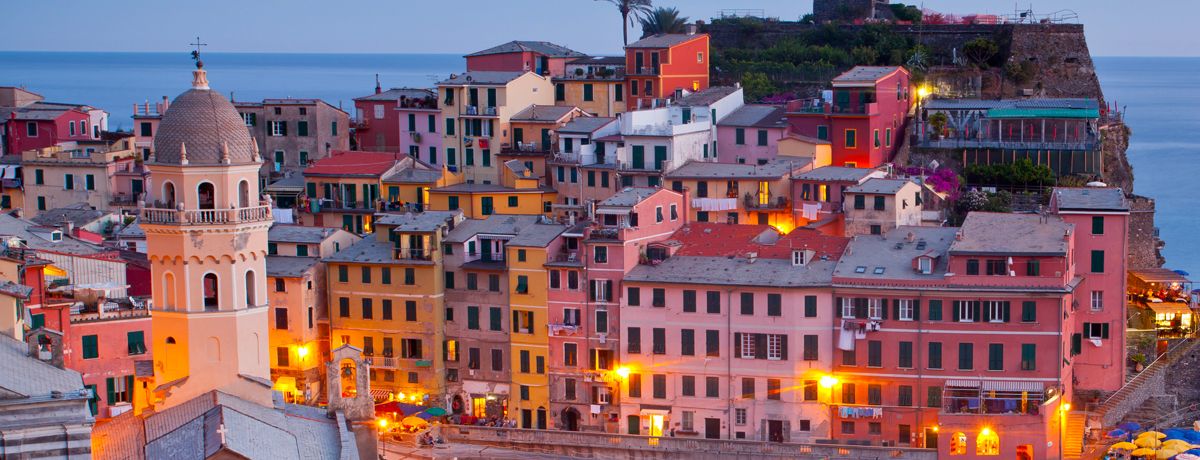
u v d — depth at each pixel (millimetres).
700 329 196625
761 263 198375
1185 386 199750
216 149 138750
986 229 192000
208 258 139250
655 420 199750
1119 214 191375
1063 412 186750
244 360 141375
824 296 191625
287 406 145750
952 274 187375
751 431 195750
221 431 123938
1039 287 185125
